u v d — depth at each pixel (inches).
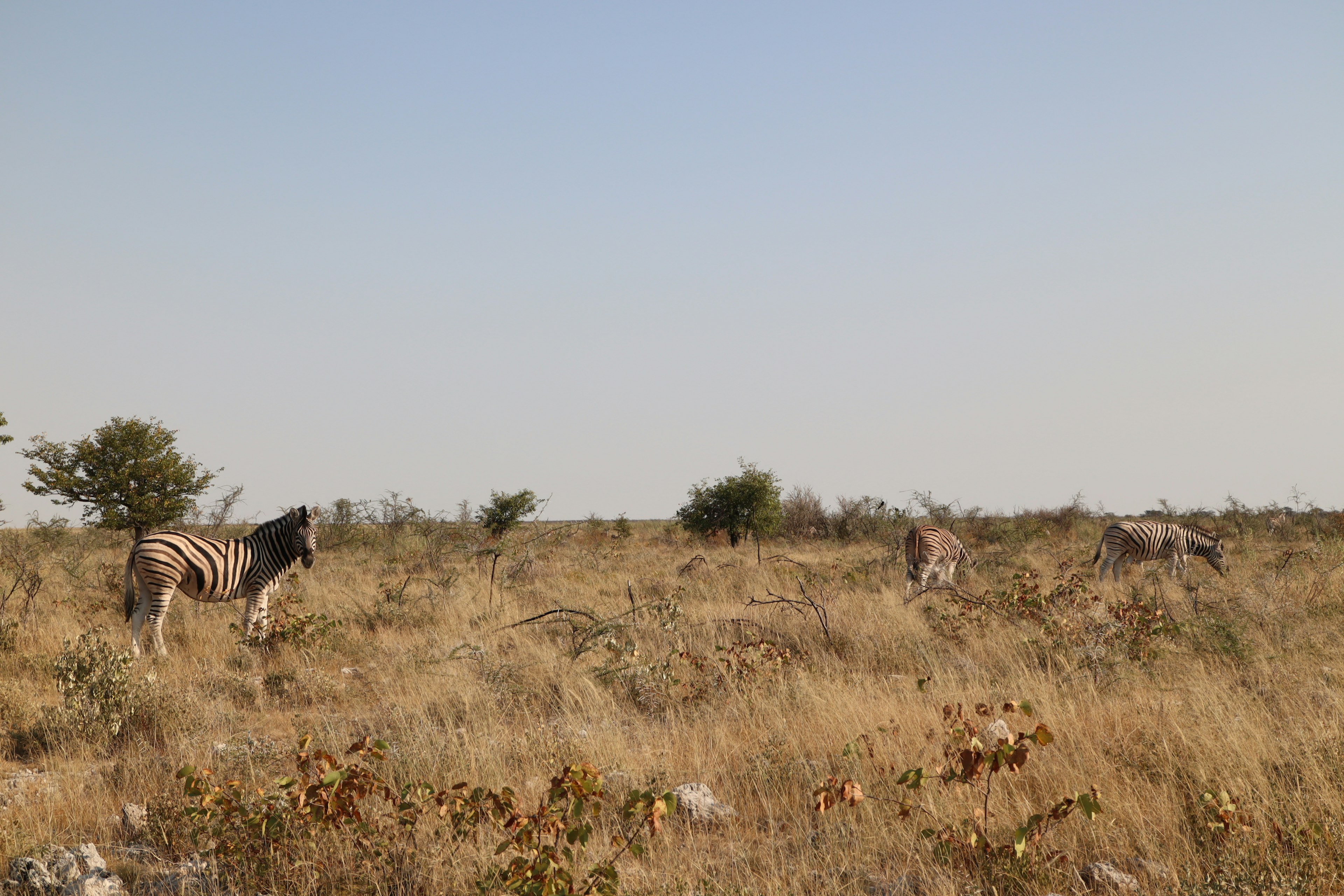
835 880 161.6
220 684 342.0
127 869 177.2
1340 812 175.6
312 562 434.6
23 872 167.5
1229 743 213.8
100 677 286.8
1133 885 155.2
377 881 163.2
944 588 506.0
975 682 322.7
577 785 159.8
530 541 828.6
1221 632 354.9
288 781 171.5
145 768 239.1
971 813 187.0
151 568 394.6
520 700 319.9
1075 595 411.2
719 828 199.0
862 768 222.5
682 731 276.8
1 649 387.5
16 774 245.1
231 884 166.1
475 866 164.7
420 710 291.6
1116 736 230.8
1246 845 163.6
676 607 429.4
